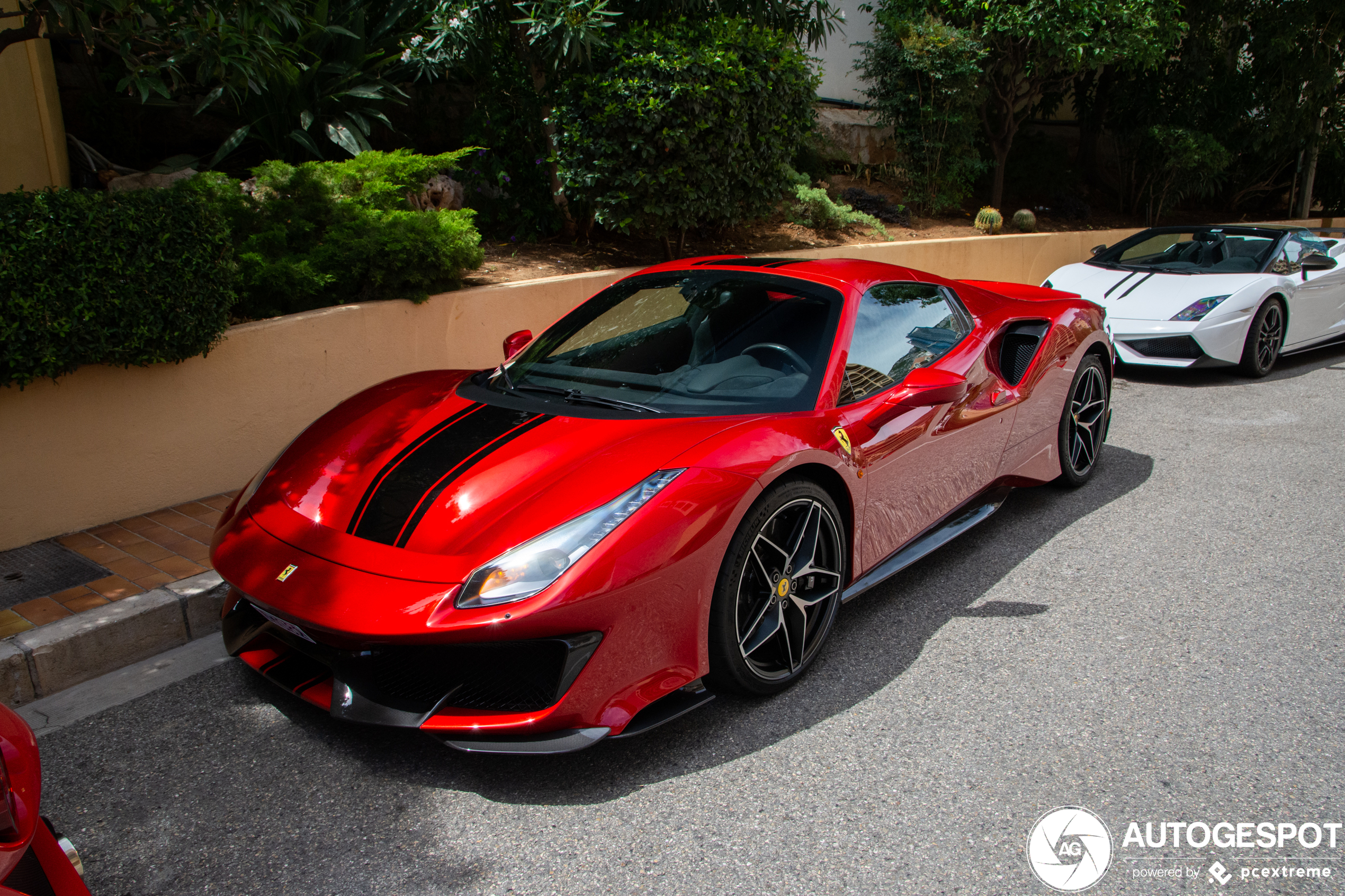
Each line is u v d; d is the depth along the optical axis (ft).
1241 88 40.75
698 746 7.64
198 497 12.90
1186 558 11.53
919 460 10.01
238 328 13.08
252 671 8.96
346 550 7.30
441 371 11.41
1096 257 25.98
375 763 7.44
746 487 7.56
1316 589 10.62
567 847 6.43
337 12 21.79
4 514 10.93
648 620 6.99
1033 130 45.75
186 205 11.71
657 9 21.93
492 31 20.68
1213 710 8.13
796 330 9.67
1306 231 24.86
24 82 16.90
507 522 7.11
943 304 11.71
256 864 6.28
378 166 18.33
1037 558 11.60
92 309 10.65
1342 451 16.06
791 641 8.46
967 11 32.63
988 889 6.01
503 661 6.86
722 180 20.95
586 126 20.43
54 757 7.52
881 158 37.47
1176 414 18.89
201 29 11.37
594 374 9.64
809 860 6.28
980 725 7.92
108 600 9.62
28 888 4.20
